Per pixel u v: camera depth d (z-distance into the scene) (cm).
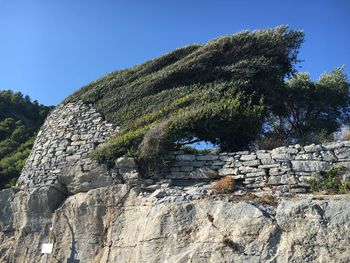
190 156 1380
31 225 1423
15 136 3806
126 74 1839
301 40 1780
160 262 1123
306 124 2014
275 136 1705
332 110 2088
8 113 4450
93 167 1419
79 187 1423
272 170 1277
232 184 1265
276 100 1783
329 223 1006
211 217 1129
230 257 1052
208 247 1084
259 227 1062
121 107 1678
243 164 1317
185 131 1422
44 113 4672
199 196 1220
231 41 1748
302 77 2158
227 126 1459
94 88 1795
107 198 1338
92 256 1283
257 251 1036
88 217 1343
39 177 1576
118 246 1242
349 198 1080
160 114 1557
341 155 1247
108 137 1594
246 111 1487
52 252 1345
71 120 1694
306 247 1002
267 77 1712
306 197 1150
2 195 1523
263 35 1755
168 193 1266
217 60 1733
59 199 1447
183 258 1094
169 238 1146
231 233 1081
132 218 1266
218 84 1631
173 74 1714
